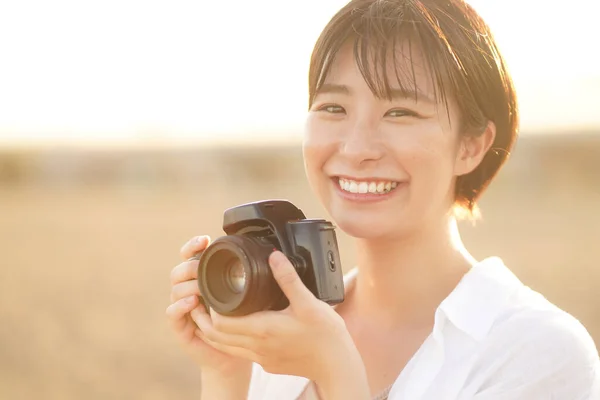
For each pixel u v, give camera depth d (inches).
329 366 77.3
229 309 76.6
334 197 84.4
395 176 80.5
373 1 82.0
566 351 75.4
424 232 85.6
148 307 474.3
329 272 79.8
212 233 771.4
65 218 965.8
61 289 532.7
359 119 80.7
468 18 83.2
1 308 481.4
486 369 76.3
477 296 79.6
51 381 337.7
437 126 80.4
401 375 79.3
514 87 86.7
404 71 79.3
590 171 1352.1
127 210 1032.2
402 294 87.4
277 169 1768.0
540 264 528.7
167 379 336.5
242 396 90.4
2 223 928.3
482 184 89.0
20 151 2266.2
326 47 82.6
